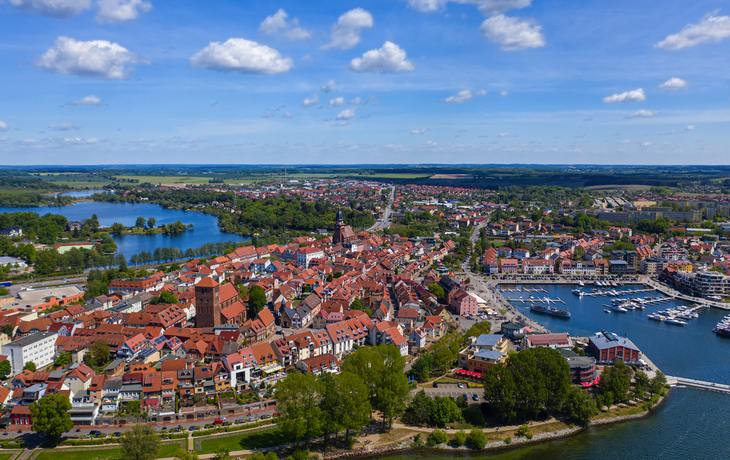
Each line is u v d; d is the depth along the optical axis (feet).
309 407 618.85
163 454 591.78
